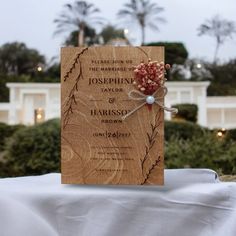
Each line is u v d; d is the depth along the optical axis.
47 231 0.89
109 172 0.93
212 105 6.60
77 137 0.94
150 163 0.92
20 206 0.90
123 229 0.89
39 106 6.37
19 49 8.59
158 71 0.93
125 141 0.93
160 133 0.92
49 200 0.90
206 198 0.89
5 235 0.89
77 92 0.94
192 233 0.88
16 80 7.92
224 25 8.49
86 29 8.52
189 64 8.20
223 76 8.37
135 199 0.89
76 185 0.94
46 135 3.59
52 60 8.49
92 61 0.94
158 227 0.88
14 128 4.95
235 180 1.33
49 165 3.51
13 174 3.58
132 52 0.94
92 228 0.89
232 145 3.64
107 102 0.94
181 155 3.38
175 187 0.92
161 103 0.92
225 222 0.88
